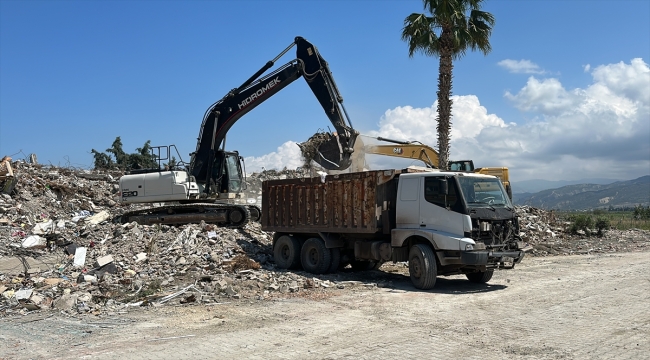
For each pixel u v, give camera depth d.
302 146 17.30
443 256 12.03
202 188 19.22
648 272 14.38
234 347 7.52
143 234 15.80
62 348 7.65
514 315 9.34
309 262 15.05
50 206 20.41
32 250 14.39
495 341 7.64
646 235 26.11
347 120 17.20
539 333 8.05
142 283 12.23
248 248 16.41
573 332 8.09
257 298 11.20
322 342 7.72
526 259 18.36
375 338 7.90
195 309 10.17
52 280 12.09
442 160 21.98
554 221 26.67
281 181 15.79
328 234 14.66
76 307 10.38
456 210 11.88
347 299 11.05
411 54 23.42
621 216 37.94
